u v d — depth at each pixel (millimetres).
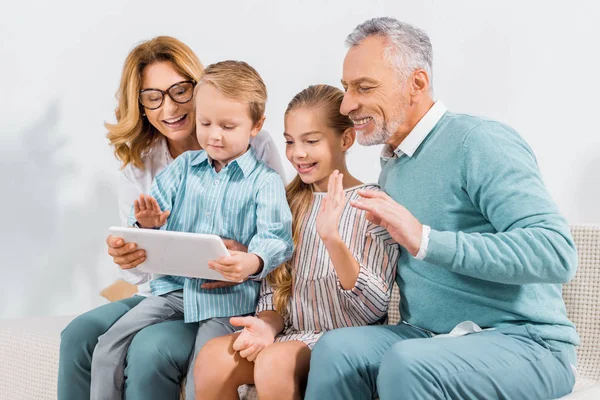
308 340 1524
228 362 1469
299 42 2693
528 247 1284
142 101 1898
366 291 1495
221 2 2703
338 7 2688
